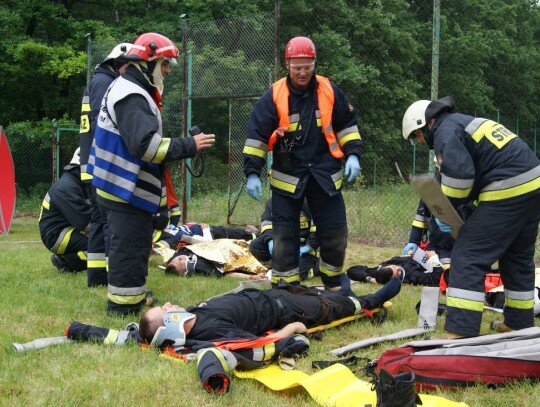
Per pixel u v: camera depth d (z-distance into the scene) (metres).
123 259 5.76
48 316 5.68
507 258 5.05
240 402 3.73
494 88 20.98
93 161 5.86
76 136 23.03
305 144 5.95
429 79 22.58
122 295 5.80
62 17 23.94
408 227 11.71
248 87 12.38
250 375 4.11
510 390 3.88
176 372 4.12
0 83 23.41
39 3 22.86
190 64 12.96
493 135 4.73
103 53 15.43
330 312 5.36
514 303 5.07
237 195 13.38
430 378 3.95
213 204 14.89
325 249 6.20
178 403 3.68
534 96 20.36
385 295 5.73
